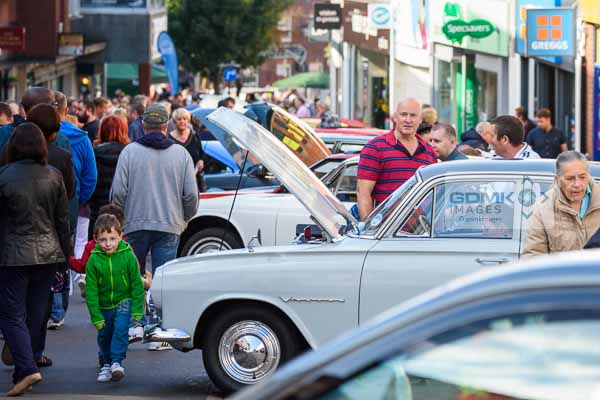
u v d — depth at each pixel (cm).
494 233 1523
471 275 557
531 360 506
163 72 11556
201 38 14150
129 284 1731
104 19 9656
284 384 532
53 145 1816
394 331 527
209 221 2614
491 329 511
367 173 1798
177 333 1623
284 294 1586
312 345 1581
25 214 1589
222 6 14112
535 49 3859
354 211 2116
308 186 1736
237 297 1602
